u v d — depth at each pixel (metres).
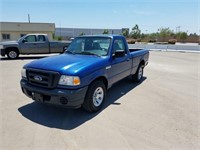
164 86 6.84
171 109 4.66
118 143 3.19
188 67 11.37
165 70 10.26
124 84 7.05
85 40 5.38
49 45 14.39
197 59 15.49
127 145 3.14
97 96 4.43
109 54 4.88
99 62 4.42
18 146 3.06
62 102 3.73
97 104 4.45
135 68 6.79
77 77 3.74
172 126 3.80
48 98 3.85
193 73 9.48
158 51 23.70
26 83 4.20
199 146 3.14
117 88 6.48
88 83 4.01
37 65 4.09
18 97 5.37
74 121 3.96
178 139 3.34
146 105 4.89
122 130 3.61
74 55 4.96
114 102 5.08
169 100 5.30
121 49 5.61
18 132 3.48
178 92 6.10
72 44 5.62
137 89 6.38
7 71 9.19
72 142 3.20
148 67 11.22
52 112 4.38
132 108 4.68
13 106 4.70
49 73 3.77
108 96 5.59
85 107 4.22
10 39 39.00
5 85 6.63
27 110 4.46
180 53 21.02
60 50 14.89
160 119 4.09
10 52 13.70
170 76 8.67
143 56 7.42
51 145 3.11
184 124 3.89
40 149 3.00
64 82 3.72
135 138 3.35
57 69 3.80
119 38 5.55
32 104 4.84
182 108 4.73
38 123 3.84
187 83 7.35
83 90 3.89
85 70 3.94
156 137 3.39
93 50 5.12
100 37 5.29
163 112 4.46
